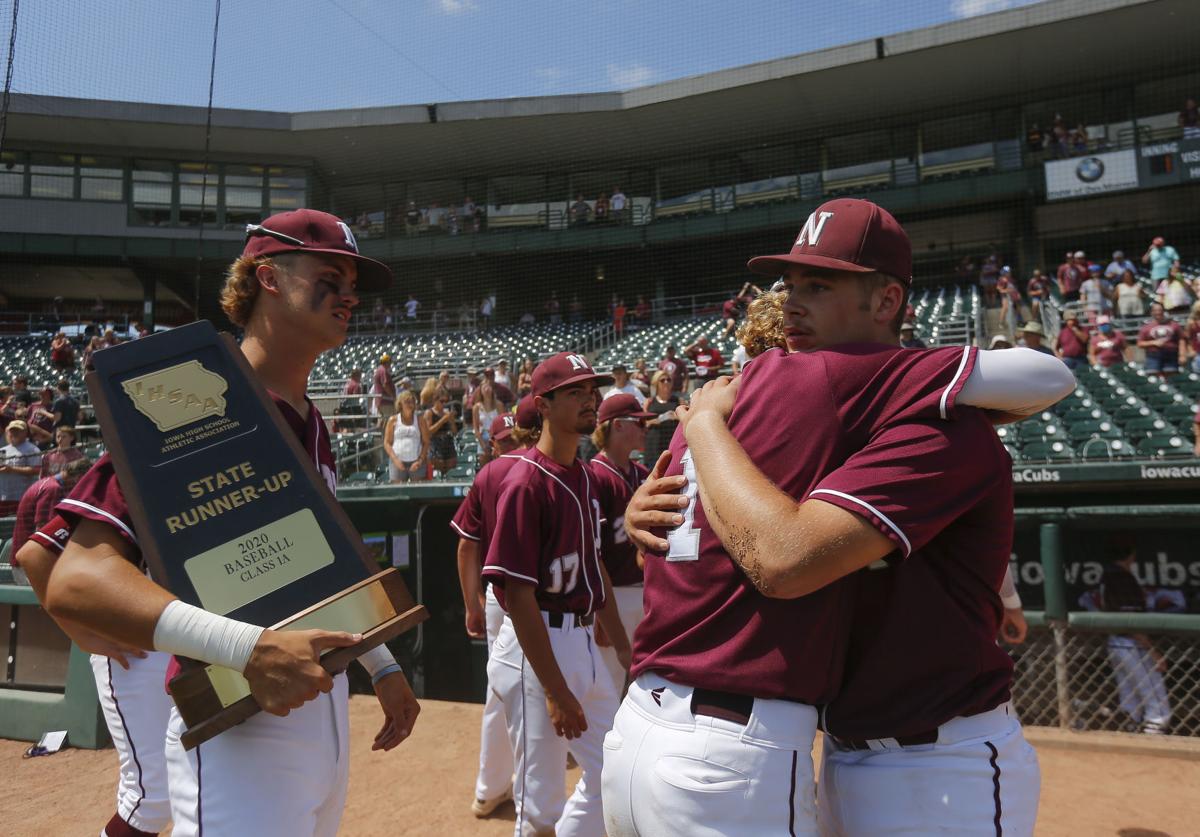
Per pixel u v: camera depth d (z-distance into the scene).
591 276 22.50
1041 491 5.90
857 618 1.32
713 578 1.29
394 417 8.83
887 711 1.27
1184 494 5.56
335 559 1.53
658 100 20.02
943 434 1.19
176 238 22.33
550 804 2.72
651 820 1.29
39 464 8.05
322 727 1.62
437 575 6.91
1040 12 17.02
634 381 10.12
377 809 3.53
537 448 2.80
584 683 2.69
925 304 16.62
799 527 1.15
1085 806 3.43
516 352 18.80
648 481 1.50
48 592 1.42
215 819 1.48
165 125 21.06
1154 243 14.15
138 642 1.37
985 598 1.31
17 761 4.30
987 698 1.28
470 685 6.75
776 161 22.22
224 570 1.44
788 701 1.24
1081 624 4.33
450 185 24.02
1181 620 4.17
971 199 18.45
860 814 1.29
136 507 1.41
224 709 1.38
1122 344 10.51
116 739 2.45
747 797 1.21
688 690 1.28
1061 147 17.98
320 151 22.56
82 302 25.39
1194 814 3.34
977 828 1.23
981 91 19.56
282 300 1.74
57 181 22.08
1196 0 16.16
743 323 1.79
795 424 1.29
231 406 1.54
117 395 1.45
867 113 20.61
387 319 21.95
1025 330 8.64
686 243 21.72
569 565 2.71
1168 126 17.23
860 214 1.38
